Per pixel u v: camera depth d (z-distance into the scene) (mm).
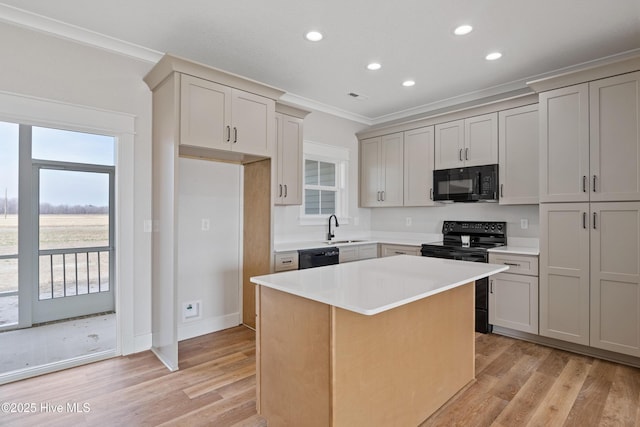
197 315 3373
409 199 4395
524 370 2627
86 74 2678
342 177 4863
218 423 1972
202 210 3410
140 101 2936
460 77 3533
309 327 1648
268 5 2328
